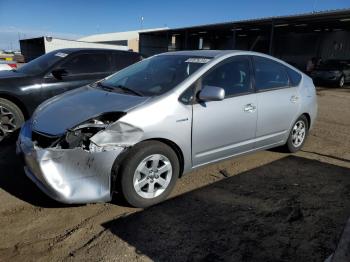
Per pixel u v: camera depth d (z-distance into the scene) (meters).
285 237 2.93
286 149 5.07
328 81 17.45
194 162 3.69
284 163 4.76
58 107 3.59
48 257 2.59
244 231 3.00
